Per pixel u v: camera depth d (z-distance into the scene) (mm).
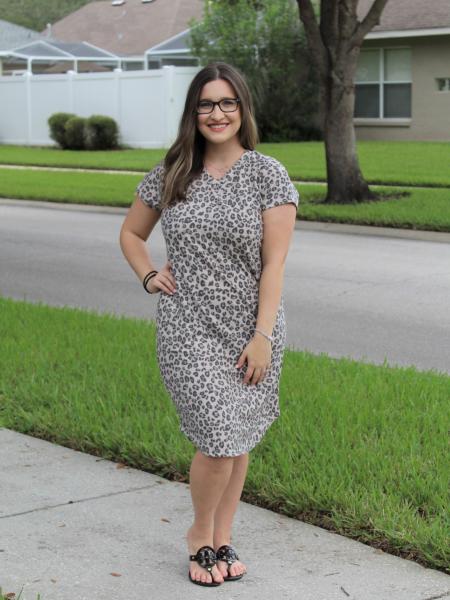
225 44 31547
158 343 3965
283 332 3969
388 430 5496
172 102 30594
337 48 16578
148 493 4934
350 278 11188
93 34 45844
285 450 5191
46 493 4938
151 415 5832
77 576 4012
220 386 3830
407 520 4312
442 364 7602
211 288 3869
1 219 17047
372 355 7891
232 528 4461
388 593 3834
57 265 12422
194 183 3922
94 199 18547
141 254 4148
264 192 3869
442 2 29516
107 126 31031
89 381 6625
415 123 30422
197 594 3865
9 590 3885
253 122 3955
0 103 34719
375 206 16094
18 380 6781
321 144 30141
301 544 4289
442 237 13891
